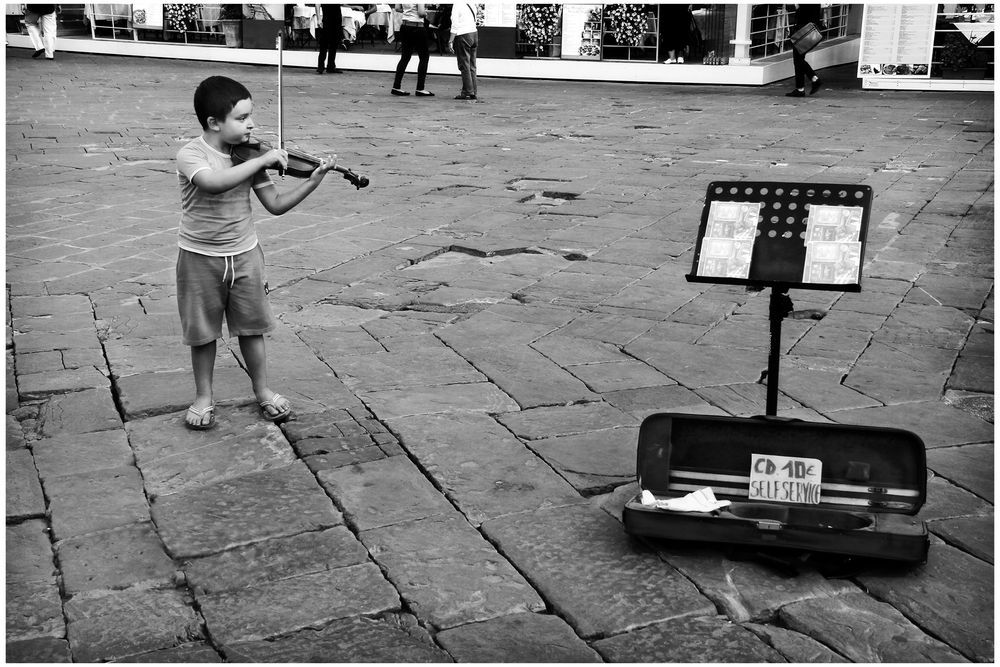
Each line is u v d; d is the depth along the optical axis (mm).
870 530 2738
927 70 16219
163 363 4426
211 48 22844
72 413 3914
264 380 3855
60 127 12195
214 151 3514
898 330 4902
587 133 11781
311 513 3152
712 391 4121
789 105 14523
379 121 12930
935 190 8211
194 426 3750
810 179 8703
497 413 3920
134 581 2797
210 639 2545
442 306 5320
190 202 3537
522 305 5309
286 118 13094
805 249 2947
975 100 14867
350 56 20984
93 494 3277
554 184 8594
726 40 18266
